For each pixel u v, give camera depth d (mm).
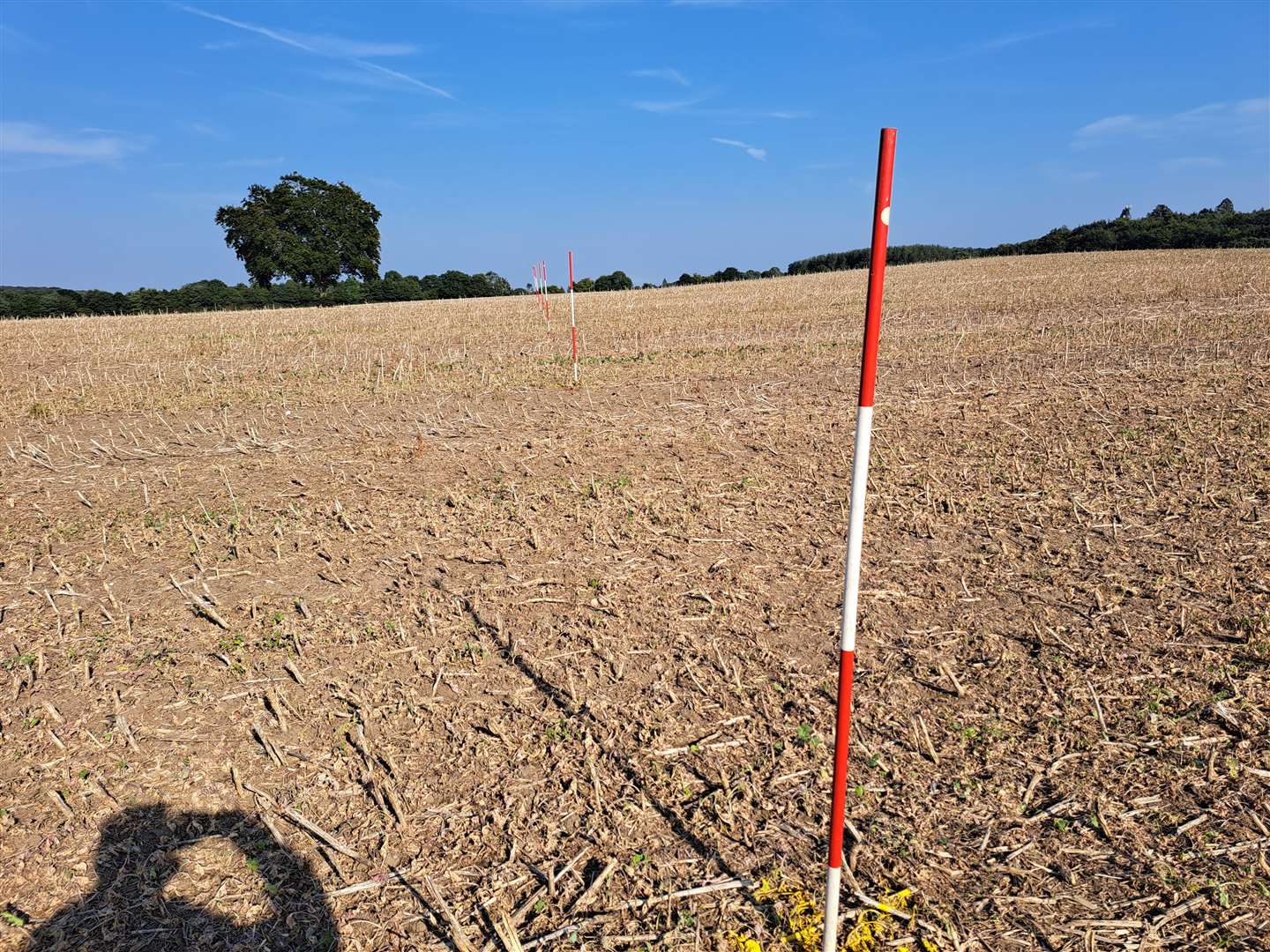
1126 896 3264
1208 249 51656
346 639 5527
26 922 3311
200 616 5902
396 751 4352
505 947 3117
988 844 3572
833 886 2777
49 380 16875
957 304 27328
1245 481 7797
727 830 3709
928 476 8594
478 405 13438
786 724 4469
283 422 12484
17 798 4027
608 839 3682
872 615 5656
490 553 6953
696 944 3119
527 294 63562
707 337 21719
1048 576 6121
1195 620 5332
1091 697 4559
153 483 9234
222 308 52250
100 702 4816
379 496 8531
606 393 14102
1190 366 13477
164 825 3840
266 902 3406
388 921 3307
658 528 7402
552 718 4594
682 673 5000
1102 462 8695
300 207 65938
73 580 6590
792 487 8445
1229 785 3838
